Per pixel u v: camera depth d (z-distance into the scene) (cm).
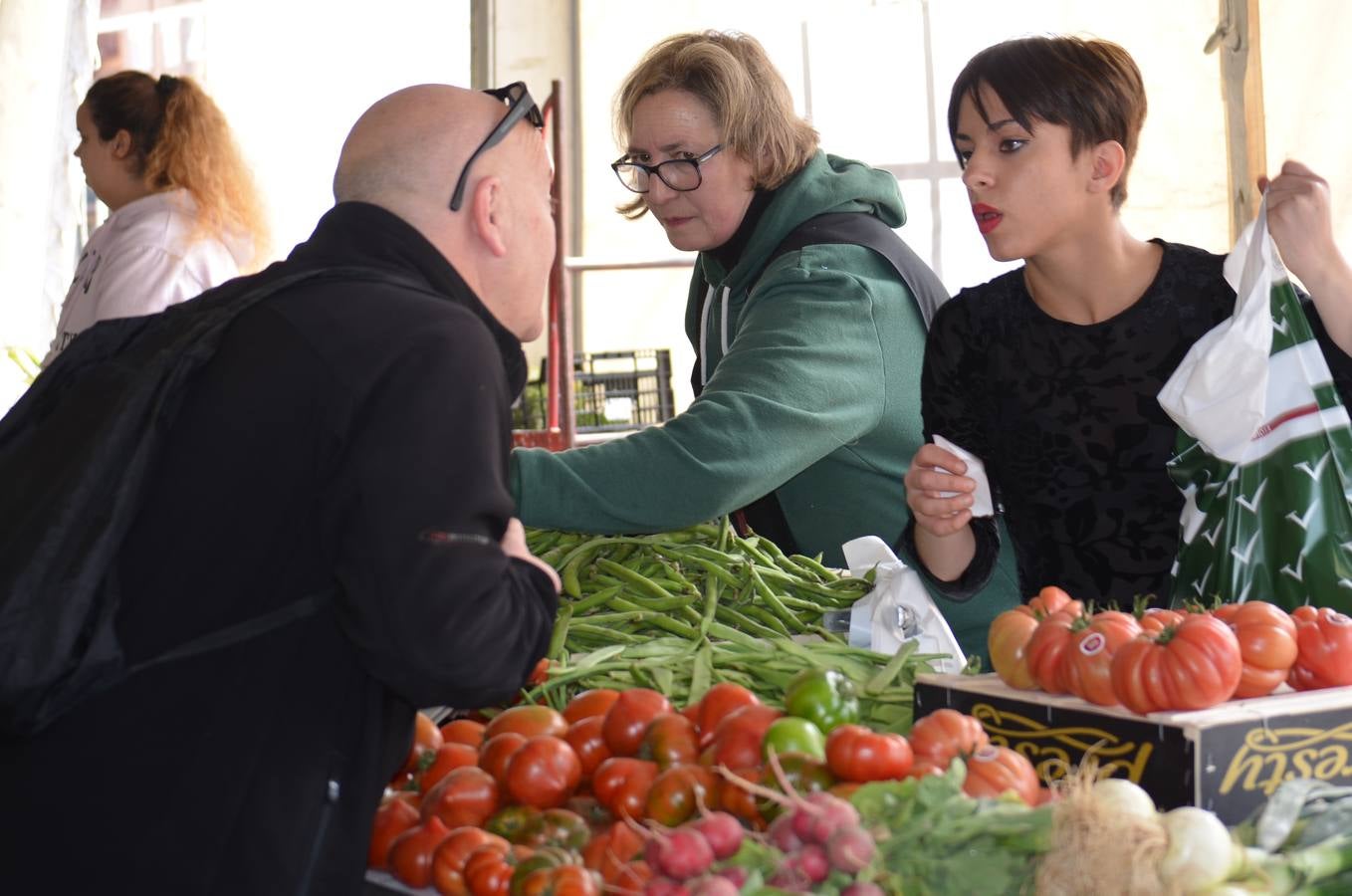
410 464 135
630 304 653
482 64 628
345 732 142
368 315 145
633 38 628
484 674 138
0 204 568
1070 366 225
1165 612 169
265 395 141
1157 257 223
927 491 218
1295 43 502
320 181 647
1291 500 205
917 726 151
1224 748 147
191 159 387
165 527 140
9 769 138
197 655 138
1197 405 206
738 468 237
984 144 213
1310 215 207
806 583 248
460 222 163
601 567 248
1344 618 168
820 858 121
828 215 281
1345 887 130
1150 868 120
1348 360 210
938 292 284
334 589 139
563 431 528
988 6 566
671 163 282
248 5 647
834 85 579
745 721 152
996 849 125
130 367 148
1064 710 161
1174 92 519
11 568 134
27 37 570
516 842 153
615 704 170
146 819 134
